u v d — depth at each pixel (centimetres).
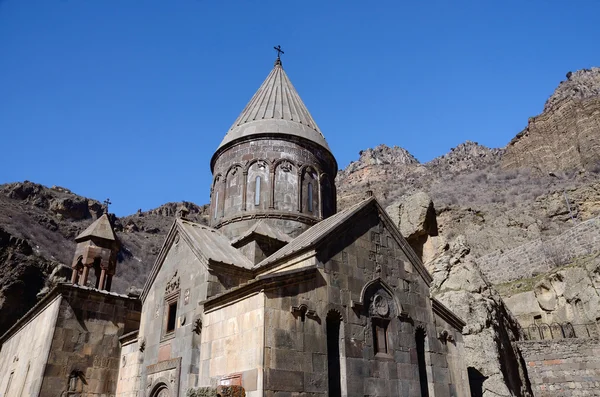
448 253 2602
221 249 1642
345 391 1206
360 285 1389
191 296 1472
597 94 8038
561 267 2983
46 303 1966
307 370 1152
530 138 8300
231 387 1055
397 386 1338
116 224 8625
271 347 1109
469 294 2250
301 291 1233
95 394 1766
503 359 2067
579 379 2189
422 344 1520
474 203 6122
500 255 3884
